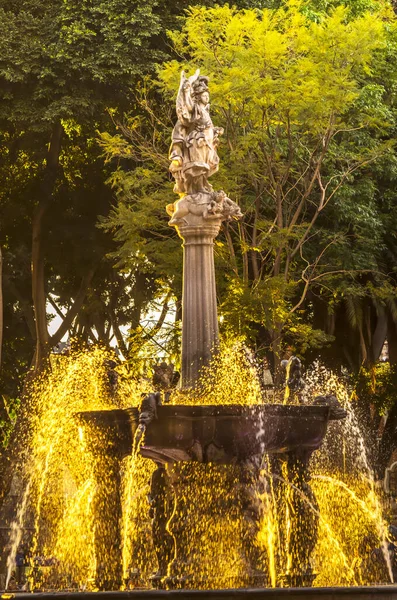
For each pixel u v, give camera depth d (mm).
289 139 28172
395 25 33844
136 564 16219
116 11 31828
